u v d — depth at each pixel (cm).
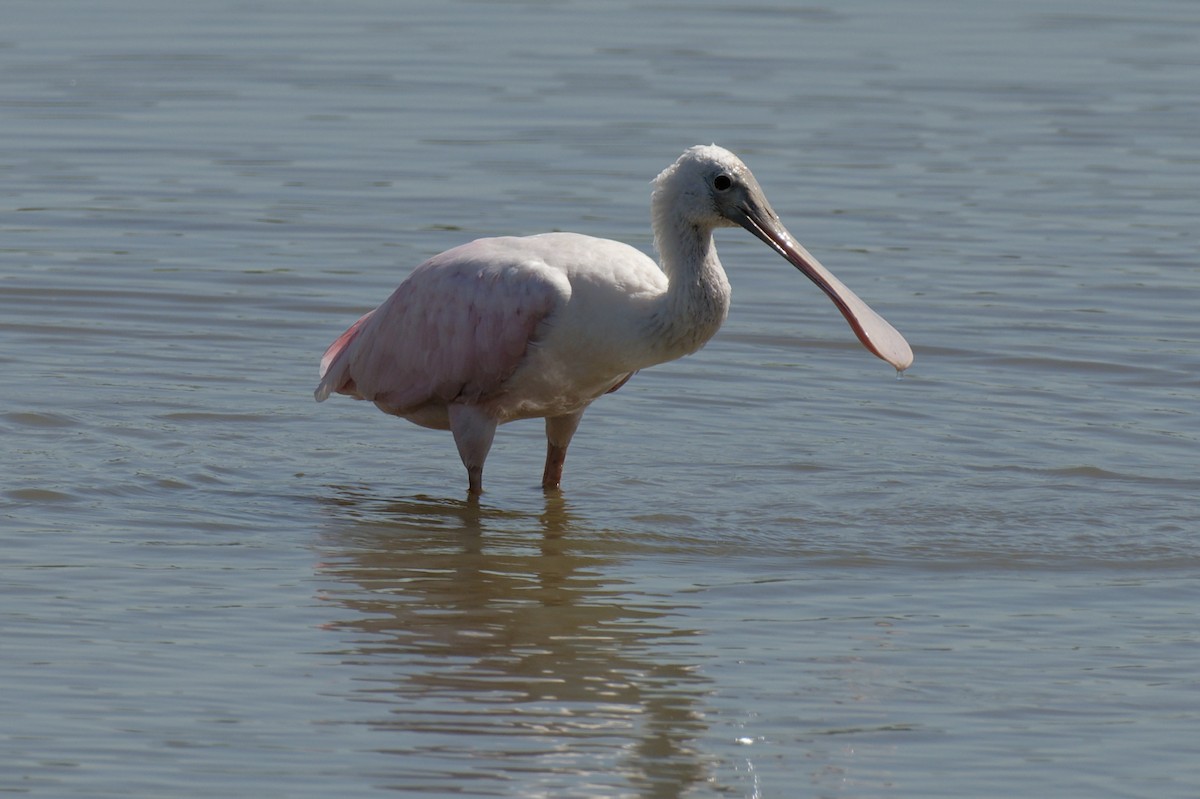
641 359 1289
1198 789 850
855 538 1265
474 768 859
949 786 853
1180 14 3475
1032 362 1741
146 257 2042
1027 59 3106
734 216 1277
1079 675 998
